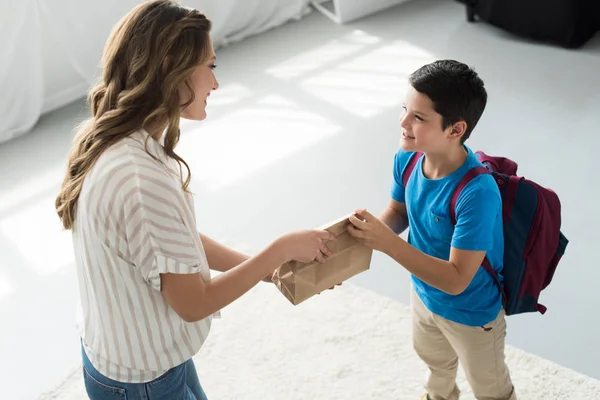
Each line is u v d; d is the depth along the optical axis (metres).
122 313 1.43
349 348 2.45
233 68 4.35
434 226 1.66
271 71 4.28
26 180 3.49
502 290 1.76
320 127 3.72
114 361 1.48
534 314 2.56
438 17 4.68
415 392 2.28
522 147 3.41
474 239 1.56
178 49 1.30
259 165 3.47
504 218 1.66
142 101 1.32
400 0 4.89
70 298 2.79
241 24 4.65
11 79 3.71
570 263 2.76
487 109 3.72
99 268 1.39
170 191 1.32
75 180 1.37
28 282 2.88
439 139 1.55
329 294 2.66
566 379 2.27
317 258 1.52
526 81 3.93
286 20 4.80
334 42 4.54
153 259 1.31
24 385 2.46
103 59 1.38
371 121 3.72
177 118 1.34
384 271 2.78
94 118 1.39
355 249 1.59
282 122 3.78
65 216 1.43
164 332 1.46
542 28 4.20
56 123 3.91
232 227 3.08
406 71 4.14
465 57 4.21
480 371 1.85
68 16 3.83
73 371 2.45
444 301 1.74
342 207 3.15
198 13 1.34
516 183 1.63
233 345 2.49
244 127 3.77
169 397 1.56
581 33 4.16
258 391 2.33
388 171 3.35
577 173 3.21
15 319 2.71
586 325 2.50
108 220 1.31
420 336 1.94
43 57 3.88
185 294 1.35
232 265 1.69
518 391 2.25
